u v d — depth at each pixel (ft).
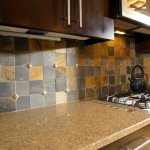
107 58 5.00
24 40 3.48
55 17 2.63
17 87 3.41
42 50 3.73
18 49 3.41
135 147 2.73
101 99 4.60
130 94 5.02
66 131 2.33
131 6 3.70
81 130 2.36
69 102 4.18
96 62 4.72
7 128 2.52
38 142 2.01
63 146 1.90
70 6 2.79
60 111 3.43
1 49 3.22
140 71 5.98
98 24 3.21
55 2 2.62
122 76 5.45
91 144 1.96
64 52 4.07
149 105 3.58
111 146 2.33
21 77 3.45
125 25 4.23
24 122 2.78
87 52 4.50
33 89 3.61
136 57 5.98
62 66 4.04
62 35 3.30
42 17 2.49
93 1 3.12
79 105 3.92
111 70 5.12
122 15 3.40
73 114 3.20
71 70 4.20
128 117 2.94
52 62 3.88
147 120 2.84
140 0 3.83
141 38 5.69
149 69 6.15
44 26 2.52
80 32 2.93
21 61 3.45
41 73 3.72
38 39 3.65
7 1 2.19
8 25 2.31
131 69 5.77
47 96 3.82
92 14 3.10
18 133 2.31
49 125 2.60
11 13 2.23
